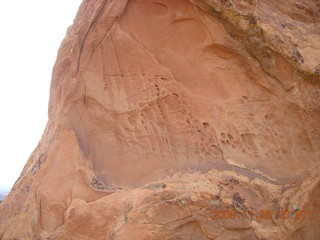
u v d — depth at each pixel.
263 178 3.69
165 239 3.32
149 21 3.88
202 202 3.42
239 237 3.34
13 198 3.95
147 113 4.02
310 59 3.65
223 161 3.80
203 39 3.82
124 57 3.98
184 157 3.88
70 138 3.86
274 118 3.83
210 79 3.96
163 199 3.47
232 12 3.46
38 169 3.86
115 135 4.03
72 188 3.69
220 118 3.96
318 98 3.59
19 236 3.58
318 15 4.30
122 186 3.80
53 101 4.44
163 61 3.98
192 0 3.55
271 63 3.63
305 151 3.71
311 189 3.49
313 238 3.50
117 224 3.39
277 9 4.11
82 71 3.96
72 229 3.41
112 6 3.79
